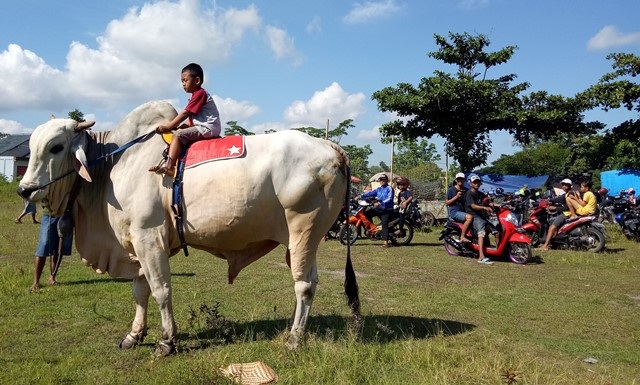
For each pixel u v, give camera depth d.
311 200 4.50
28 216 17.94
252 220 4.51
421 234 15.20
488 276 8.61
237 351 4.46
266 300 6.46
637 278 8.48
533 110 17.33
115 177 4.62
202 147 4.59
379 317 5.75
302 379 3.88
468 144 18.27
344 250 11.64
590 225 11.61
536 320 5.81
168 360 4.35
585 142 30.64
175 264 8.99
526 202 14.12
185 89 4.89
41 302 6.12
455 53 18.22
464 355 4.45
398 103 17.45
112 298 6.35
